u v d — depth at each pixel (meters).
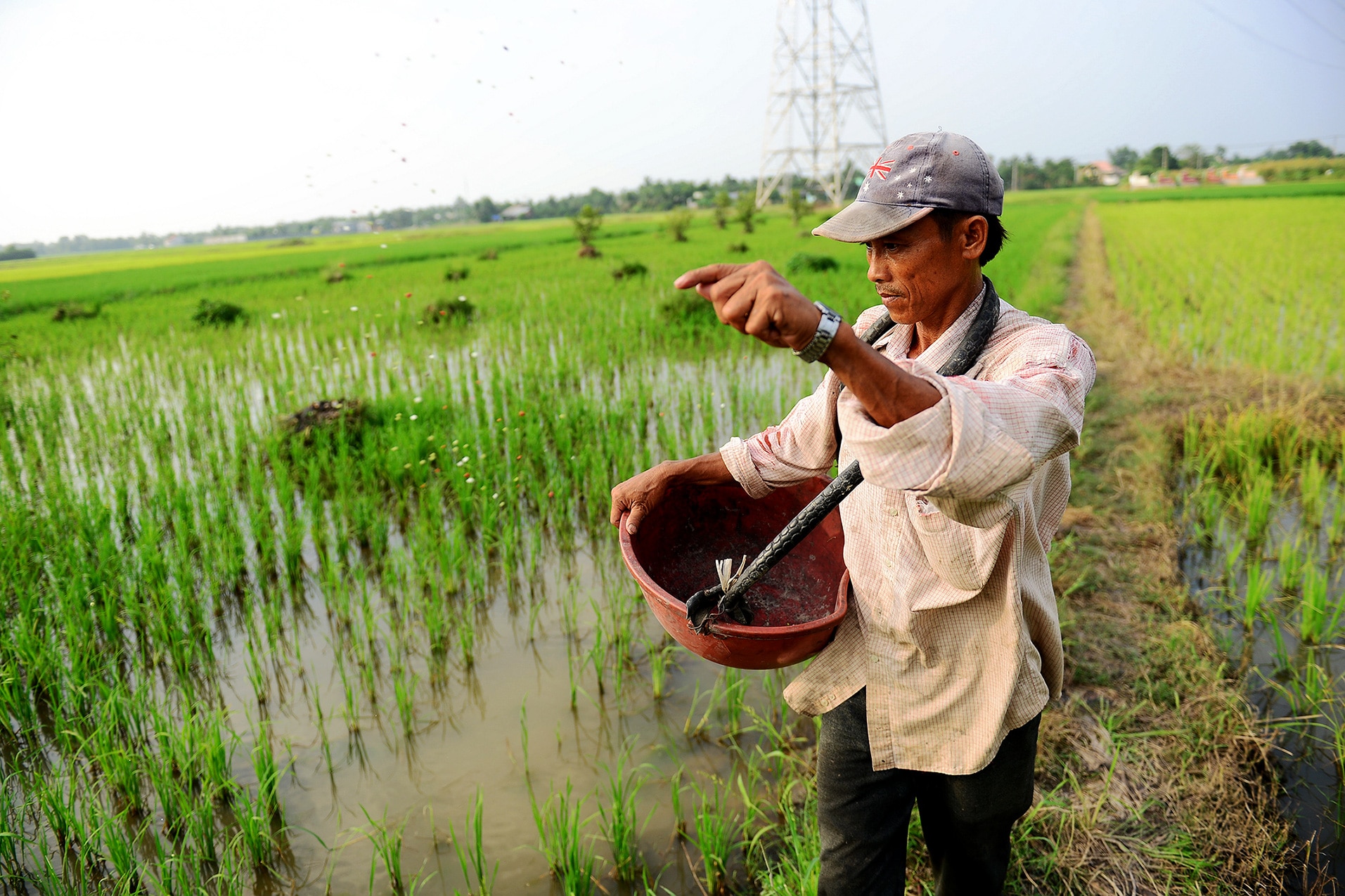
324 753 3.33
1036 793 2.81
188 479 6.38
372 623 4.09
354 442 6.84
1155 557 4.42
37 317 18.77
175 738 3.19
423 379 9.06
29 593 4.38
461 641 4.07
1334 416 6.39
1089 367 1.38
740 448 1.95
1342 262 16.80
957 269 1.42
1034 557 1.56
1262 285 14.22
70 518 5.36
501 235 68.25
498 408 7.73
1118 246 23.81
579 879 2.62
